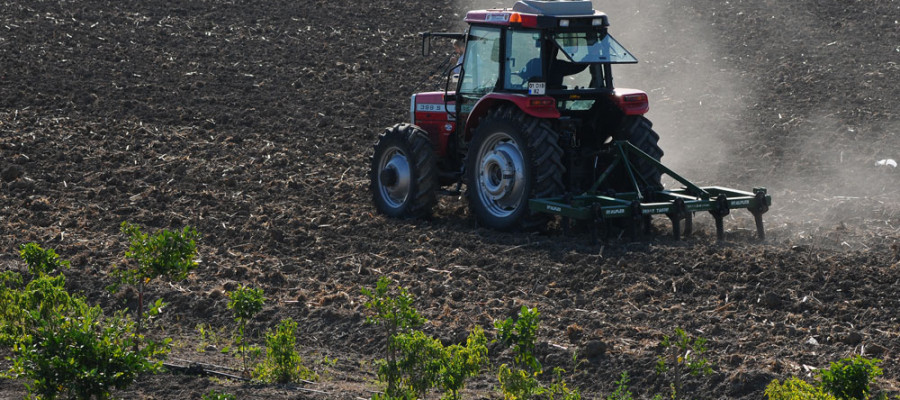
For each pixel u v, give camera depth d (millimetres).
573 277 29031
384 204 37000
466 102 35469
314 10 71688
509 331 20188
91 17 67000
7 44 60344
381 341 25328
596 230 31344
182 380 21766
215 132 49000
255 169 43500
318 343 25562
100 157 44094
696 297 27312
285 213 36781
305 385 21984
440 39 66438
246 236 34281
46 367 17828
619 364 23047
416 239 33500
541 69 32938
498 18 33625
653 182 33906
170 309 27719
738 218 35875
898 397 20391
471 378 22891
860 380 19109
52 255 25312
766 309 26203
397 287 28656
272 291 28891
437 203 36375
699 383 21938
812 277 27938
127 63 59062
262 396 20781
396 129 36406
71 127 48562
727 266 29078
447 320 26250
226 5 71500
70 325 19062
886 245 31406
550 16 32531
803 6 72875
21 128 48062
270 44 63938
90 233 34500
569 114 34062
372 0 74875
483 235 33500
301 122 50438
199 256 32062
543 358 23750
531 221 32938
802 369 22234
